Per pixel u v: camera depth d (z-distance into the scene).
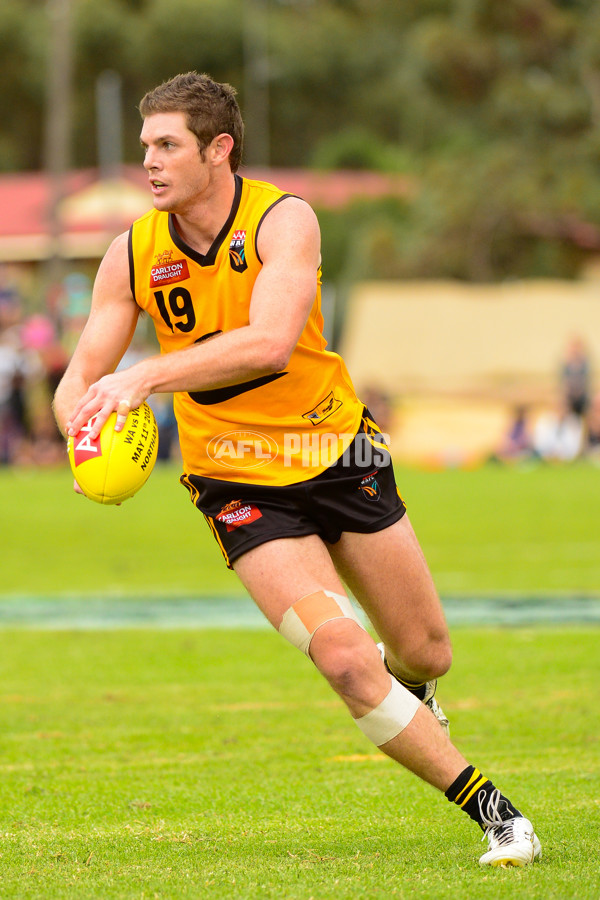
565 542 48.03
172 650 28.50
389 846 14.15
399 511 14.26
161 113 13.62
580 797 16.25
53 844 14.41
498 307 96.88
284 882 12.45
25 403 87.19
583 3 138.62
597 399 85.44
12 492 70.69
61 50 135.12
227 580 40.22
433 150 194.50
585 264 137.00
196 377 13.27
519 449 84.44
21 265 193.50
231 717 21.84
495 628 30.56
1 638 30.22
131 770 18.36
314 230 13.91
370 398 86.25
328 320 96.69
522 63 137.75
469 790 13.35
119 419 13.41
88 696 23.61
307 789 17.22
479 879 12.43
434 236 136.25
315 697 23.50
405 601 14.19
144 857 13.78
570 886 12.11
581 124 136.50
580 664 25.91
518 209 132.38
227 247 13.86
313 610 13.23
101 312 14.69
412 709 13.34
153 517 59.25
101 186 192.88
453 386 93.44
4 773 18.22
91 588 38.62
